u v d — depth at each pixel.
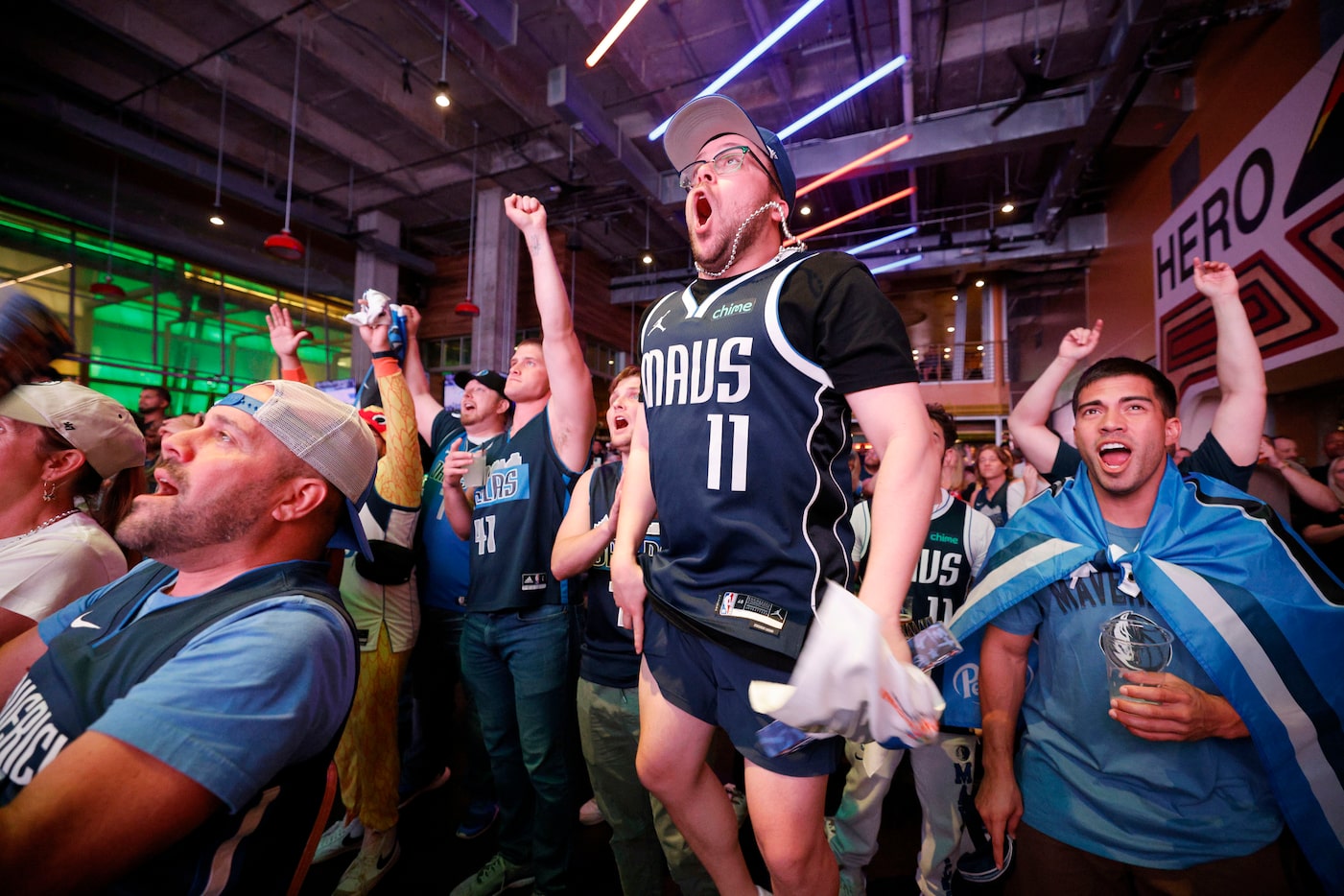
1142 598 1.27
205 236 10.88
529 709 1.84
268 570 0.97
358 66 8.45
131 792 0.69
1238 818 1.18
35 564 1.20
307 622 0.88
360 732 2.02
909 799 2.72
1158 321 8.31
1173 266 7.82
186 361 11.44
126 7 7.47
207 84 8.54
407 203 12.26
